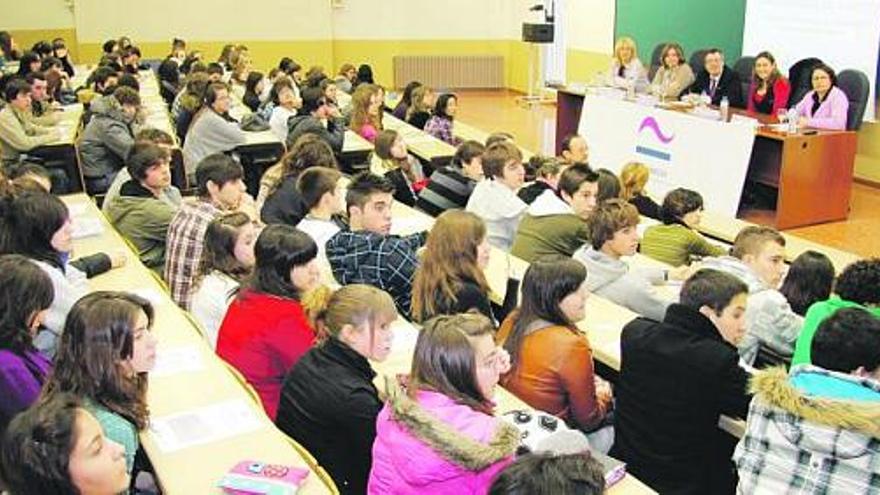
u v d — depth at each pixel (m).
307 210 4.02
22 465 1.58
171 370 2.58
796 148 6.34
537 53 13.23
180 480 1.99
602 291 3.31
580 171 4.20
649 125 7.32
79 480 1.60
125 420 2.07
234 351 2.68
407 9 13.95
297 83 9.09
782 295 3.13
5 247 2.91
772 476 1.89
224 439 2.18
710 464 2.43
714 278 2.39
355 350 2.25
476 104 12.83
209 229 3.11
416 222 4.41
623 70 8.65
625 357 2.50
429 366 1.89
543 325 2.57
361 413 2.16
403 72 14.12
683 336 2.38
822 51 7.78
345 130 7.19
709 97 7.84
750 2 8.54
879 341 2.06
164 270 3.79
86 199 4.87
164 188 4.37
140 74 10.59
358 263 3.28
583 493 1.12
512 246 4.12
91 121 6.50
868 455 1.78
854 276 2.69
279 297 2.67
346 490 2.23
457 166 5.08
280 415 2.30
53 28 12.68
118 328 2.07
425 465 1.73
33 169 4.18
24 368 2.21
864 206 7.14
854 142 6.59
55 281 2.76
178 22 13.09
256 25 13.39
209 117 6.45
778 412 1.90
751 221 6.70
